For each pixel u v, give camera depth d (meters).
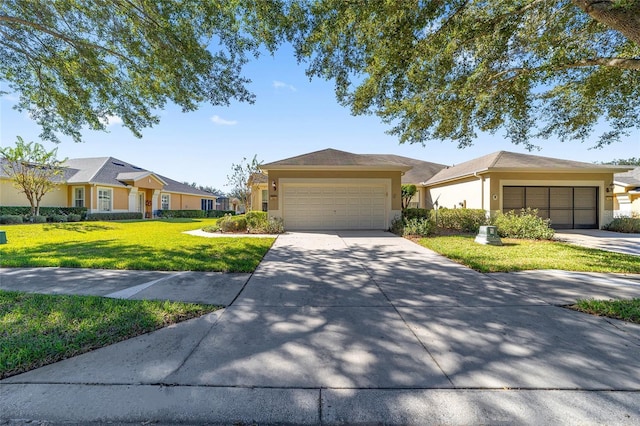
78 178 23.41
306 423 2.20
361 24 6.90
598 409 2.31
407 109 8.92
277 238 11.91
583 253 8.66
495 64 7.86
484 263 7.25
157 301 4.54
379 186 15.01
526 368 2.85
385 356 3.07
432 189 23.08
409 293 5.13
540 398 2.43
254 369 2.82
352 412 2.29
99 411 2.27
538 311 4.29
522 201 16.25
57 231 14.28
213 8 6.88
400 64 7.25
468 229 14.55
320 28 6.92
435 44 7.28
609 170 15.77
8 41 8.42
